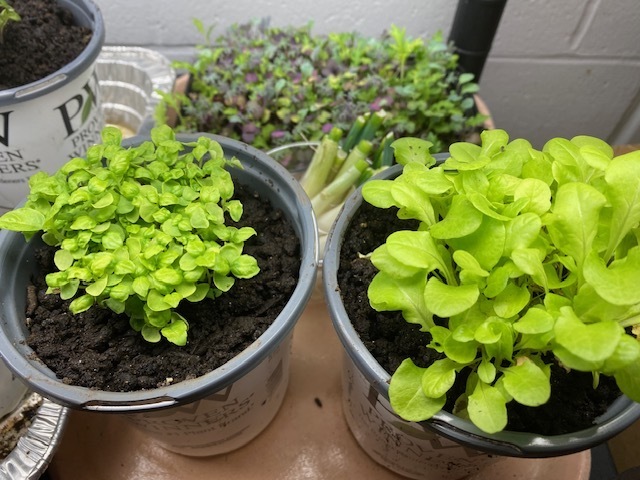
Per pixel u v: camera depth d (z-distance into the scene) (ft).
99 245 2.03
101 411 1.79
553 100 4.56
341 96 3.41
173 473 2.67
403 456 2.37
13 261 2.16
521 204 1.75
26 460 2.24
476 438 1.69
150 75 3.64
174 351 2.05
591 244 1.69
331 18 3.92
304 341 3.09
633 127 4.75
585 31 3.97
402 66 3.53
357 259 2.21
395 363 1.94
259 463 2.71
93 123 3.09
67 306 2.15
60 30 3.03
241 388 2.14
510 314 1.69
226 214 2.42
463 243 1.82
